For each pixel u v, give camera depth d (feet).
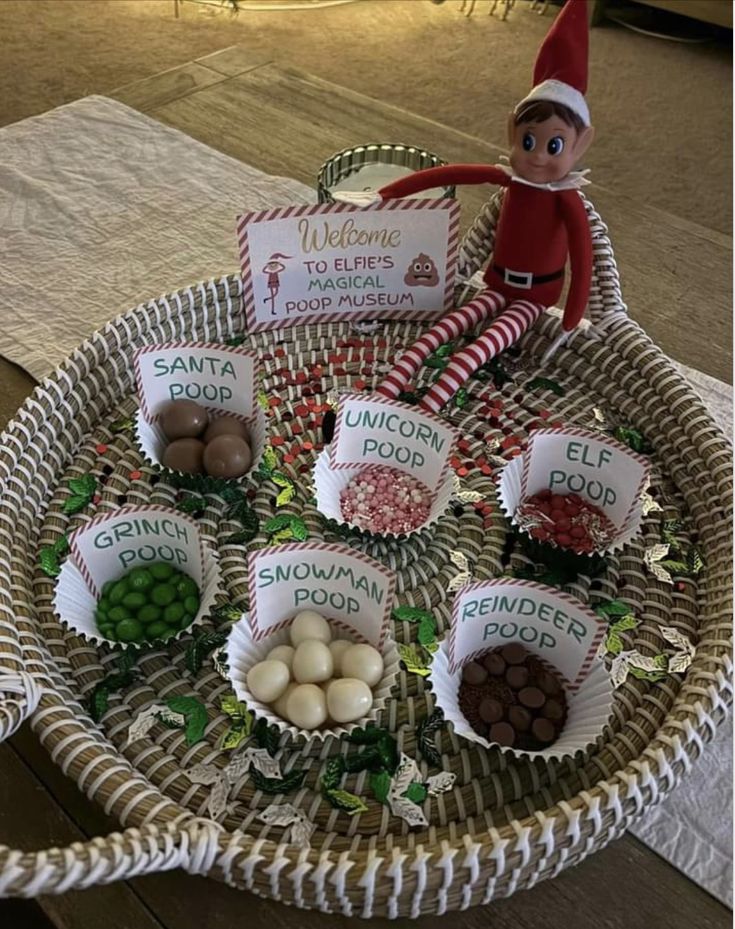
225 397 2.38
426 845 1.58
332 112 4.31
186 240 3.55
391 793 1.76
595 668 1.87
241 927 1.73
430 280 2.63
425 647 2.01
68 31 6.63
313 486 2.27
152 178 3.87
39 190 3.76
